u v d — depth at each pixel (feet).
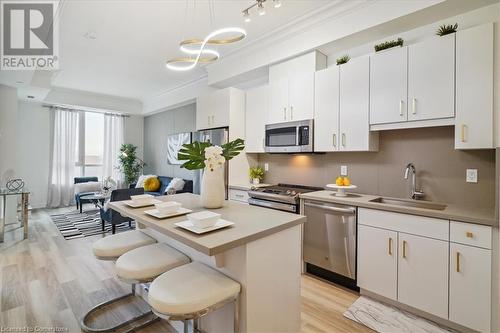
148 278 5.13
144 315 6.75
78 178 21.12
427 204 7.66
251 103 12.36
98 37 11.10
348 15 8.80
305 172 11.43
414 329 6.26
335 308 7.17
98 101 21.59
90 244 12.35
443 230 6.18
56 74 15.99
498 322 5.52
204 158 6.53
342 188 8.71
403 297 6.86
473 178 7.18
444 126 7.69
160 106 21.34
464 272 5.89
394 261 7.00
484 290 5.65
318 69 10.11
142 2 8.62
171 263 5.43
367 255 7.55
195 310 3.96
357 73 8.61
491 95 6.16
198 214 4.87
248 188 11.26
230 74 13.24
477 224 5.70
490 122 6.18
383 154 8.99
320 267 8.73
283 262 5.36
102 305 7.20
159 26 10.21
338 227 8.18
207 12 9.23
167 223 5.08
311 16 9.42
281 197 9.64
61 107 21.03
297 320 5.74
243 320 4.65
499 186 5.50
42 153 20.47
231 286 4.44
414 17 7.68
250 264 4.65
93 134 23.18
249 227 4.85
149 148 25.39
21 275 9.08
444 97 6.83
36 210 19.62
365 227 7.58
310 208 8.89
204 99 14.05
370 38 9.04
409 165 8.20
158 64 14.32
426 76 7.14
